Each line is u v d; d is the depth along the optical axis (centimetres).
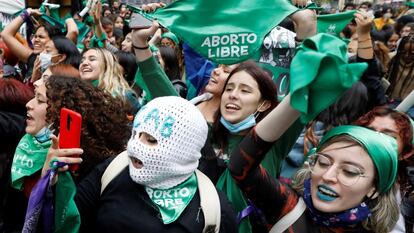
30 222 142
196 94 312
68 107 181
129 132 200
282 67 253
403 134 179
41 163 193
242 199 187
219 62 188
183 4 191
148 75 230
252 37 182
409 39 475
